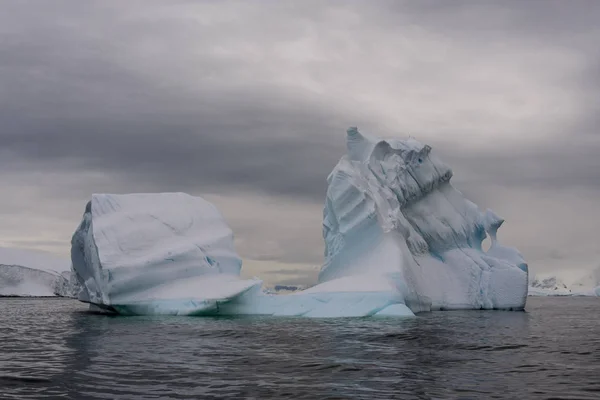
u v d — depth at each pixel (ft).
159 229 123.44
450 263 140.77
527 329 92.68
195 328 87.76
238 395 43.29
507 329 91.50
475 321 104.06
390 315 104.58
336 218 130.52
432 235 141.38
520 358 61.00
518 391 44.88
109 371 52.60
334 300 107.55
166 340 74.08
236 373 51.72
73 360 58.85
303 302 108.88
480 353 64.34
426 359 59.57
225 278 118.83
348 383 47.57
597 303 233.35
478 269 138.51
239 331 83.15
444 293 135.03
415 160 141.59
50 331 88.28
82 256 138.21
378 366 55.31
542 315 129.18
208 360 58.59
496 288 136.77
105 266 111.75
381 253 120.57
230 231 131.95
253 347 67.46
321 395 43.37
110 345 69.82
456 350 66.28
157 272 115.14
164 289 114.62
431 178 143.95
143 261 114.21
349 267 124.98
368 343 70.85
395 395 43.42
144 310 113.29
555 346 71.41
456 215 146.10
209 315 110.22
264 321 97.91
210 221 131.85
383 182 134.00
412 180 140.56
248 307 110.83
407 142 143.54
